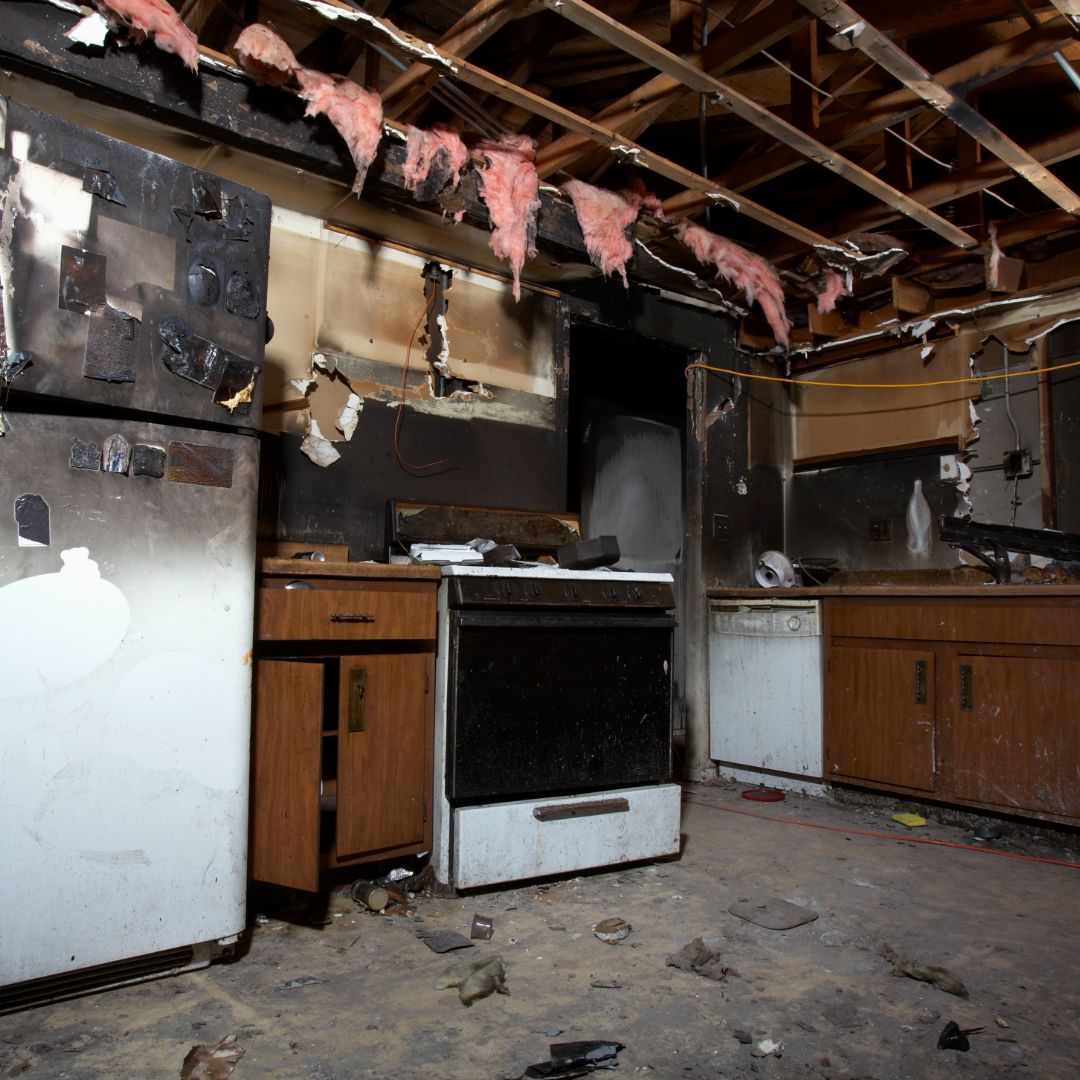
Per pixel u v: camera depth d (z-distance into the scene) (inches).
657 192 150.1
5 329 63.2
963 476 153.5
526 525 126.1
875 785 129.7
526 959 75.5
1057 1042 61.7
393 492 117.3
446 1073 56.9
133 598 69.8
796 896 92.3
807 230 126.0
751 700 149.8
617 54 117.2
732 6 101.4
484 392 127.9
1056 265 138.6
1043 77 111.0
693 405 163.0
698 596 159.3
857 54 107.0
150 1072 56.6
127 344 69.4
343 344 113.4
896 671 128.0
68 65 78.1
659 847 102.8
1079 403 141.1
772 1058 59.2
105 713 67.9
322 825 89.4
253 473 77.3
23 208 64.4
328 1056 58.9
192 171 74.1
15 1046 59.8
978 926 84.1
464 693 90.0
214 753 73.5
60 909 65.4
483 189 109.4
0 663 63.6
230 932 73.7
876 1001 67.9
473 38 83.2
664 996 68.4
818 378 176.7
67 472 67.4
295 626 84.6
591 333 149.3
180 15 90.7
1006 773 114.7
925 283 151.5
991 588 117.5
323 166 96.8
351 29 79.9
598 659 100.1
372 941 79.1
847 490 170.6
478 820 89.7
